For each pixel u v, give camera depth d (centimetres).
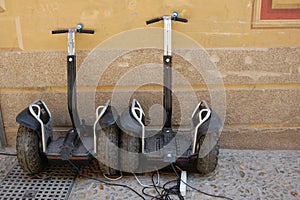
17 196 190
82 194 193
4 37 219
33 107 204
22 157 196
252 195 192
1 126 238
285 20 211
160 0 210
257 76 223
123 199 189
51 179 205
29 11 214
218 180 205
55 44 221
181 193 190
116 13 213
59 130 239
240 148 241
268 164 221
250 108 231
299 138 238
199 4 210
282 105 230
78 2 212
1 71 227
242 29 214
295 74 222
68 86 208
